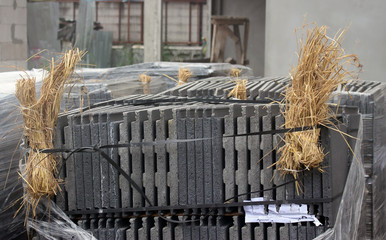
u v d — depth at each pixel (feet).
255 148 11.56
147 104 13.76
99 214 12.23
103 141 11.85
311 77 11.11
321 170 11.22
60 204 12.12
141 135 11.84
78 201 12.05
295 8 37.78
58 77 11.84
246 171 11.61
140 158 11.82
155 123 11.82
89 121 12.01
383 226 16.96
